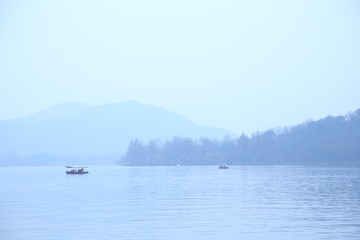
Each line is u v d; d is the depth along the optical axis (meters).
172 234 131.88
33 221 156.25
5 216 168.25
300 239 124.31
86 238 127.62
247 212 172.75
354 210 175.50
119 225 146.50
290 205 192.88
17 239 127.50
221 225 145.12
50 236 130.75
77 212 177.25
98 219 159.00
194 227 142.12
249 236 128.50
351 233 131.00
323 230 135.38
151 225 146.12
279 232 133.25
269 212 171.88
